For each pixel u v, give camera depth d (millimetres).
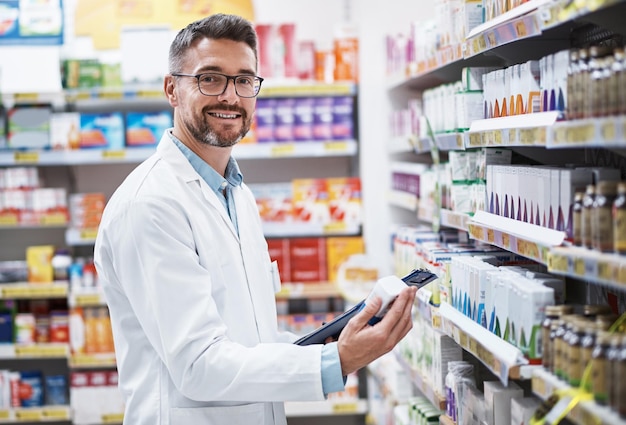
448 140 3016
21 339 5270
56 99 5152
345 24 5289
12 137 5195
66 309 5523
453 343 2932
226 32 2496
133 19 5547
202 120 2498
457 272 2689
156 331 2363
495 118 2533
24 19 5281
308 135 5270
